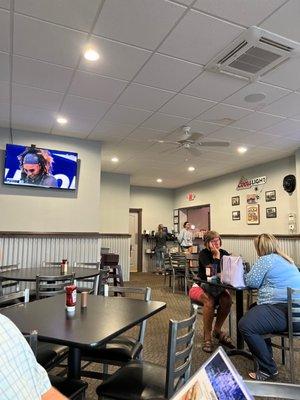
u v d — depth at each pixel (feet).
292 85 12.11
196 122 16.24
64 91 12.91
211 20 8.54
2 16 8.48
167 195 38.32
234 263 10.56
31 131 17.85
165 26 8.83
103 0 7.88
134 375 5.75
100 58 10.46
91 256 18.70
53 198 18.16
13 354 3.37
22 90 12.84
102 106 14.38
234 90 12.60
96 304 7.24
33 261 17.19
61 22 8.71
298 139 18.95
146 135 18.47
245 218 26.58
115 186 29.45
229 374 2.66
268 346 9.51
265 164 24.76
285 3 7.84
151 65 10.86
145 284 26.50
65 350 6.95
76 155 18.69
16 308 6.82
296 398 3.14
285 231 22.71
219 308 11.98
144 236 36.63
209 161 24.48
